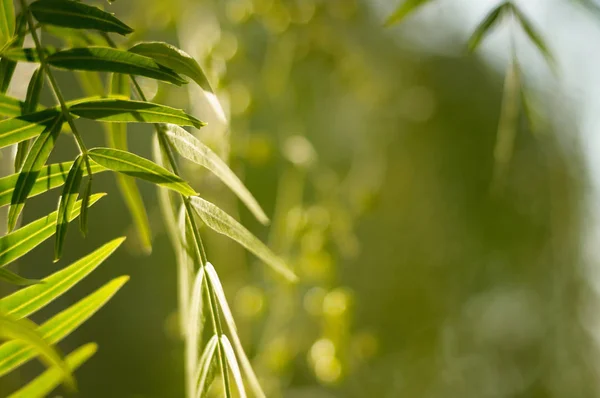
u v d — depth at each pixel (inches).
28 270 64.6
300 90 61.7
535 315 73.6
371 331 72.8
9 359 22.0
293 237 46.6
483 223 72.1
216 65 42.1
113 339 74.2
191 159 22.6
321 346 43.4
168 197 25.0
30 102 22.1
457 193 71.7
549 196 70.9
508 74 29.0
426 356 73.8
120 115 21.7
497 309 75.0
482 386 74.4
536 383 73.2
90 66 21.8
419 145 70.1
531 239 71.9
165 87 37.8
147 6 47.5
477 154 70.5
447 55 70.9
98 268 73.9
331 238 48.4
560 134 69.1
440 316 73.9
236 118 43.8
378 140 68.4
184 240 22.8
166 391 73.2
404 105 66.9
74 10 22.1
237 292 49.2
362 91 55.2
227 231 22.1
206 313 21.6
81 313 22.5
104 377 73.2
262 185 69.9
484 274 73.9
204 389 21.0
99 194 21.8
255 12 48.3
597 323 71.4
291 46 50.2
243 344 47.2
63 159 59.7
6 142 21.4
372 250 73.4
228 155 41.0
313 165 48.2
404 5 27.3
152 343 74.7
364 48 66.6
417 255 73.4
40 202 59.7
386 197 69.9
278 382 45.8
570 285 71.7
